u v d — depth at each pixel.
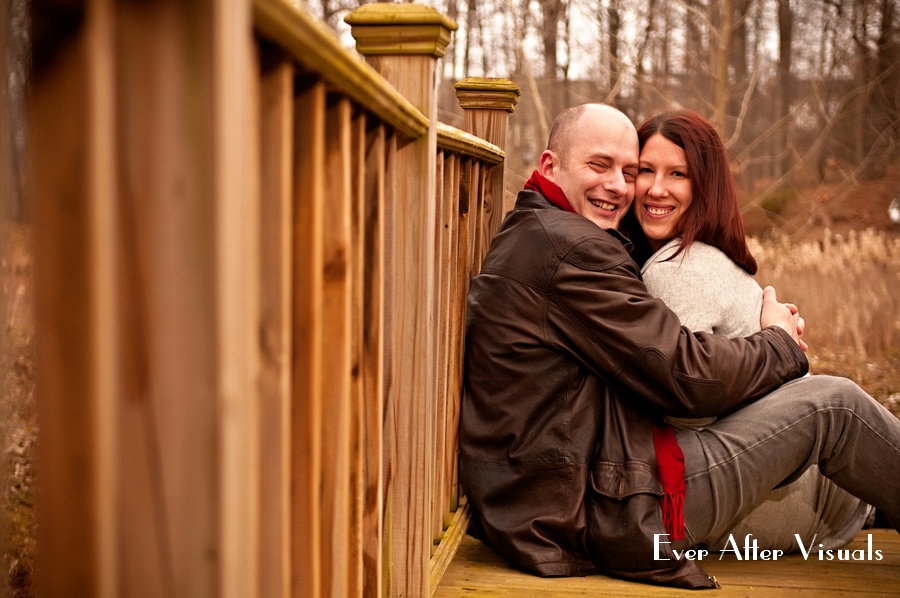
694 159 2.38
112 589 0.68
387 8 1.75
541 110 9.40
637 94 11.34
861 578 2.25
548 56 11.33
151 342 0.71
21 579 1.84
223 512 0.72
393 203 1.68
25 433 2.18
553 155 2.50
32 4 0.65
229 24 0.70
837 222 14.88
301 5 1.01
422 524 1.88
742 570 2.30
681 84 11.44
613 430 2.20
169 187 0.70
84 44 0.64
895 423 2.21
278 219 0.97
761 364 2.23
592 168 2.41
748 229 13.70
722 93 9.73
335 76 1.14
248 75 0.77
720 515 2.19
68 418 0.67
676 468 2.15
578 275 2.16
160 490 0.73
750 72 15.46
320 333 1.18
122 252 0.71
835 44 12.70
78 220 0.66
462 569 2.25
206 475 0.72
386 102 1.43
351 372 1.43
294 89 1.12
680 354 2.10
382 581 1.78
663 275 2.33
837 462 2.22
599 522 2.16
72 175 0.65
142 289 0.71
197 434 0.71
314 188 1.12
